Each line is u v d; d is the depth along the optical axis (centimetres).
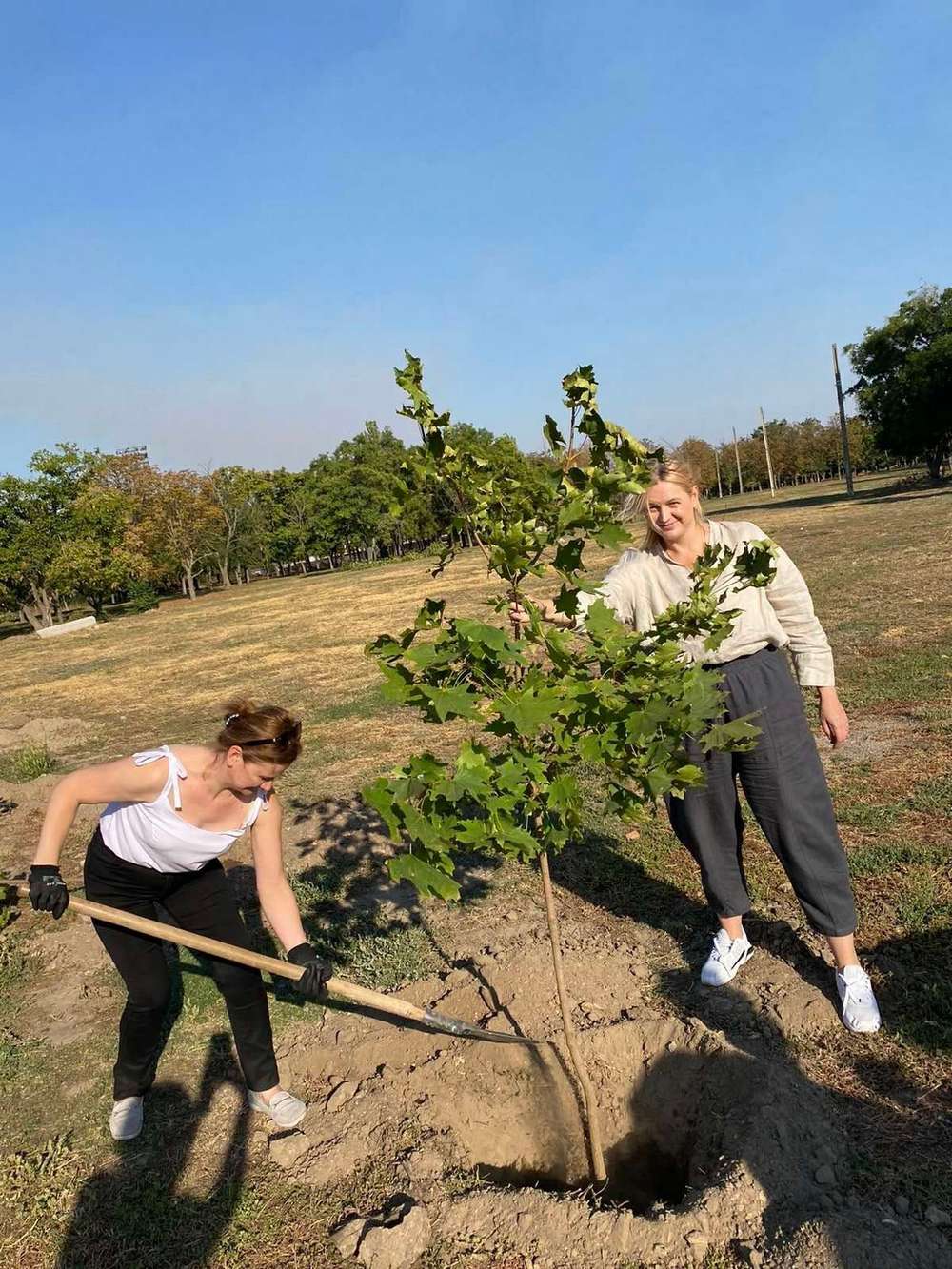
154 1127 319
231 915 314
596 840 525
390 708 1027
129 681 1672
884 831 469
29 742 1139
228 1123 317
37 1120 331
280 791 722
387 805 235
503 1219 260
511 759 254
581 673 255
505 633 244
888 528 2150
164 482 5100
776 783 318
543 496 252
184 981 415
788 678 325
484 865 514
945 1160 256
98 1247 269
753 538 318
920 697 712
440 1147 296
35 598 4094
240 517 6203
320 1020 373
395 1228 255
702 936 400
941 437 3481
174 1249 265
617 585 331
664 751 248
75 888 557
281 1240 264
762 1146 258
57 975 443
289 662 1616
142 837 287
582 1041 323
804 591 328
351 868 542
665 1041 319
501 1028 339
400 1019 363
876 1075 296
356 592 3244
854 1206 242
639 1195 301
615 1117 318
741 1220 244
